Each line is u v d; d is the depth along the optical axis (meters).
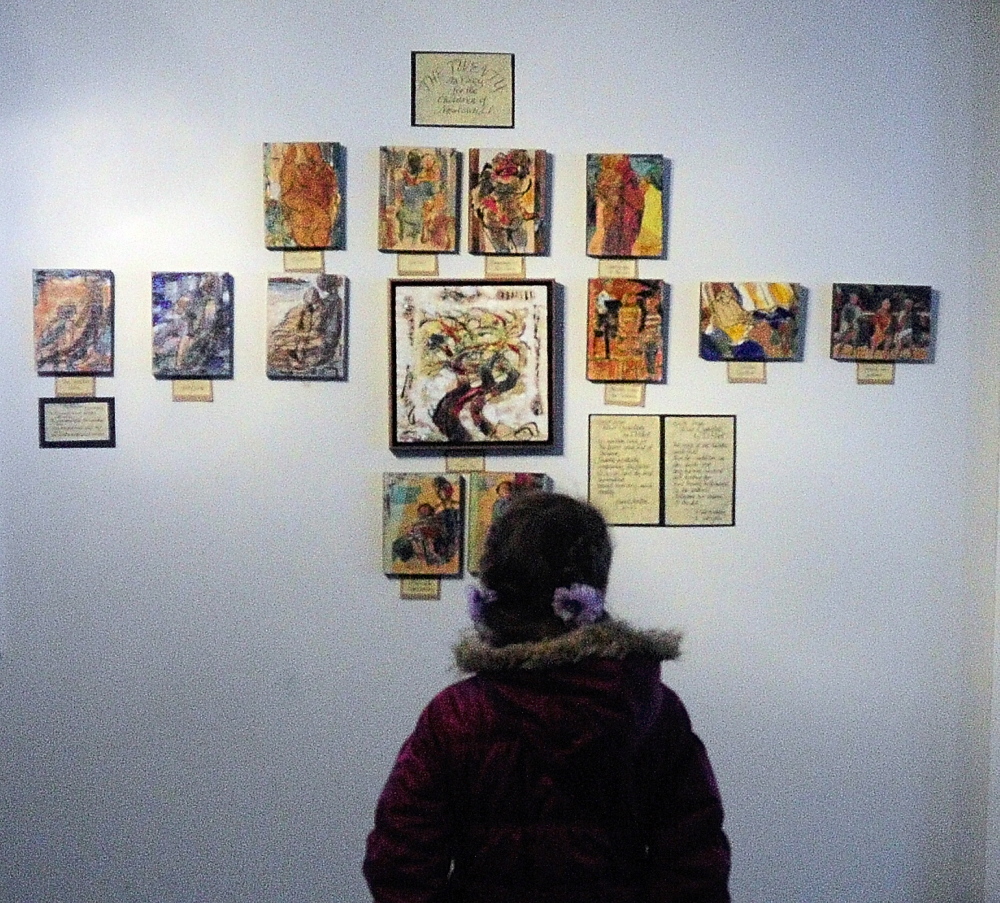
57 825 2.99
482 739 1.62
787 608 3.03
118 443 2.96
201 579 2.98
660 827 1.68
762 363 3.00
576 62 2.96
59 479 2.97
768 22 2.99
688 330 2.99
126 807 3.00
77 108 2.94
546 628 1.63
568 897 1.60
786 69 2.99
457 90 2.95
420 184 2.91
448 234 2.92
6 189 2.94
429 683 2.99
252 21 2.95
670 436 2.98
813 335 3.01
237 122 2.95
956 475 3.04
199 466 2.97
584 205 2.96
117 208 2.95
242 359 2.96
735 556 3.01
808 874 3.04
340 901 3.00
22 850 2.99
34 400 2.96
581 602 1.61
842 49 3.00
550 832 1.60
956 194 3.02
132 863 3.00
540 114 2.96
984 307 3.04
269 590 2.98
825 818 3.05
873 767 3.05
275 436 2.97
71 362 2.93
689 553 3.00
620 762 1.61
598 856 1.61
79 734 2.99
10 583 2.98
